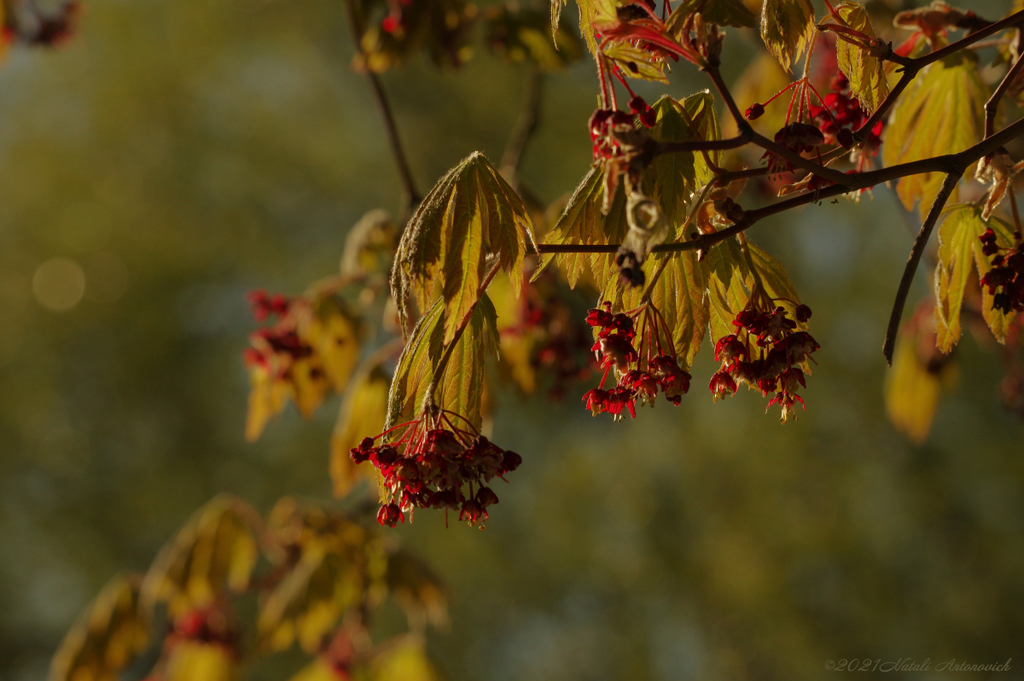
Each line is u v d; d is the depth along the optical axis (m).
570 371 3.70
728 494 12.87
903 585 12.56
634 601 13.46
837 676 12.08
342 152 14.74
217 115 14.88
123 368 13.91
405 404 1.63
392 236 3.72
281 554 4.29
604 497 13.42
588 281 3.61
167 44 14.59
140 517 13.75
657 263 1.65
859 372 12.92
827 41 3.21
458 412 1.65
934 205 1.51
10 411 13.59
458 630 13.16
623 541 13.38
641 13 1.52
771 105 3.85
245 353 3.65
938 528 12.62
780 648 12.44
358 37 3.84
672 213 1.56
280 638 3.98
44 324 13.76
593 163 1.61
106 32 14.28
